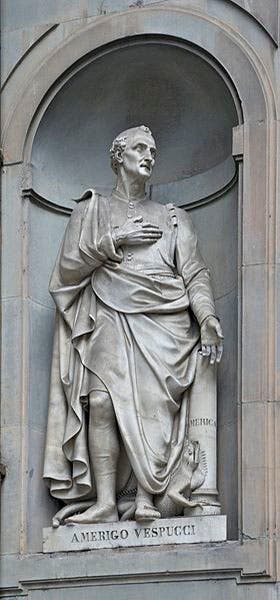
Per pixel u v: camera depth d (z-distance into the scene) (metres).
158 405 12.15
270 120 12.30
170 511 12.07
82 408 12.32
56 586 12.09
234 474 12.08
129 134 12.65
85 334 12.39
